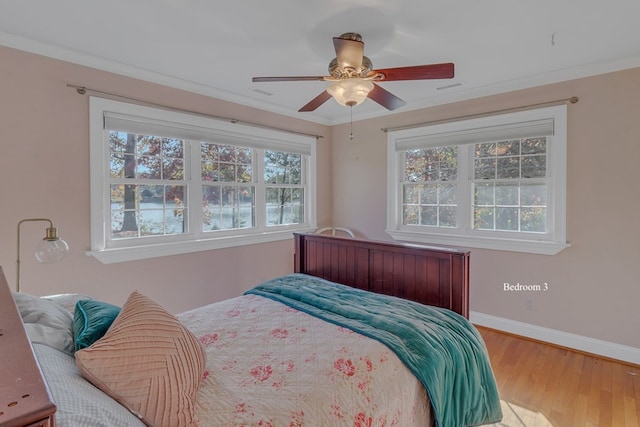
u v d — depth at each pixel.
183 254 3.03
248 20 1.93
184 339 1.08
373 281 2.36
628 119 2.46
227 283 3.38
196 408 1.00
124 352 0.86
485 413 1.61
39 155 2.24
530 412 1.95
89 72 2.44
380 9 1.81
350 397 1.17
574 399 2.07
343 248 2.54
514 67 2.61
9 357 0.60
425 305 1.95
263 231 3.75
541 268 2.89
